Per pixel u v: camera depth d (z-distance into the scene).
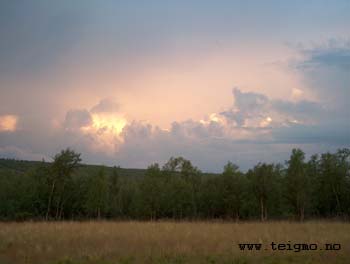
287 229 23.66
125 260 13.33
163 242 17.16
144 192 46.50
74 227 24.39
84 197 48.47
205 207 49.28
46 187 45.84
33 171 48.22
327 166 42.81
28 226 25.06
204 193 49.53
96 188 45.41
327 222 31.28
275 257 14.08
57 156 44.59
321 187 43.31
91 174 49.06
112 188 55.81
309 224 28.19
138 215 47.47
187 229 23.20
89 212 49.03
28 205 46.25
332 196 43.75
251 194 43.84
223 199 46.00
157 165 48.16
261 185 42.53
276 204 44.25
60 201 47.31
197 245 16.45
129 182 59.53
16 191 47.38
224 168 47.41
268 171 42.91
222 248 15.75
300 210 40.78
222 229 23.67
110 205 51.84
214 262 13.23
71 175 45.91
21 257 13.88
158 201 46.09
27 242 17.19
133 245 16.38
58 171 44.38
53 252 14.70
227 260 13.45
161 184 46.88
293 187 40.34
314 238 18.58
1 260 13.31
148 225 26.61
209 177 51.09
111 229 23.05
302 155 40.88
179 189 46.94
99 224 27.52
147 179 47.06
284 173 42.31
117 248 15.45
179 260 13.51
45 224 27.38
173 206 46.50
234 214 46.50
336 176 42.31
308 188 40.25
